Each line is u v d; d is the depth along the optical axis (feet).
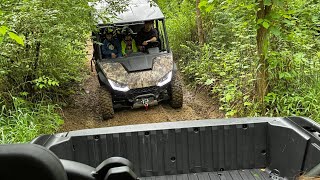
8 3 19.20
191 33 34.01
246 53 21.89
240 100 19.95
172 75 23.53
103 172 6.23
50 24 20.71
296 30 19.17
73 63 26.03
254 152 10.75
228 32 27.99
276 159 10.39
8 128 16.49
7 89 21.72
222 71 24.40
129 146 10.41
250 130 10.61
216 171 10.79
